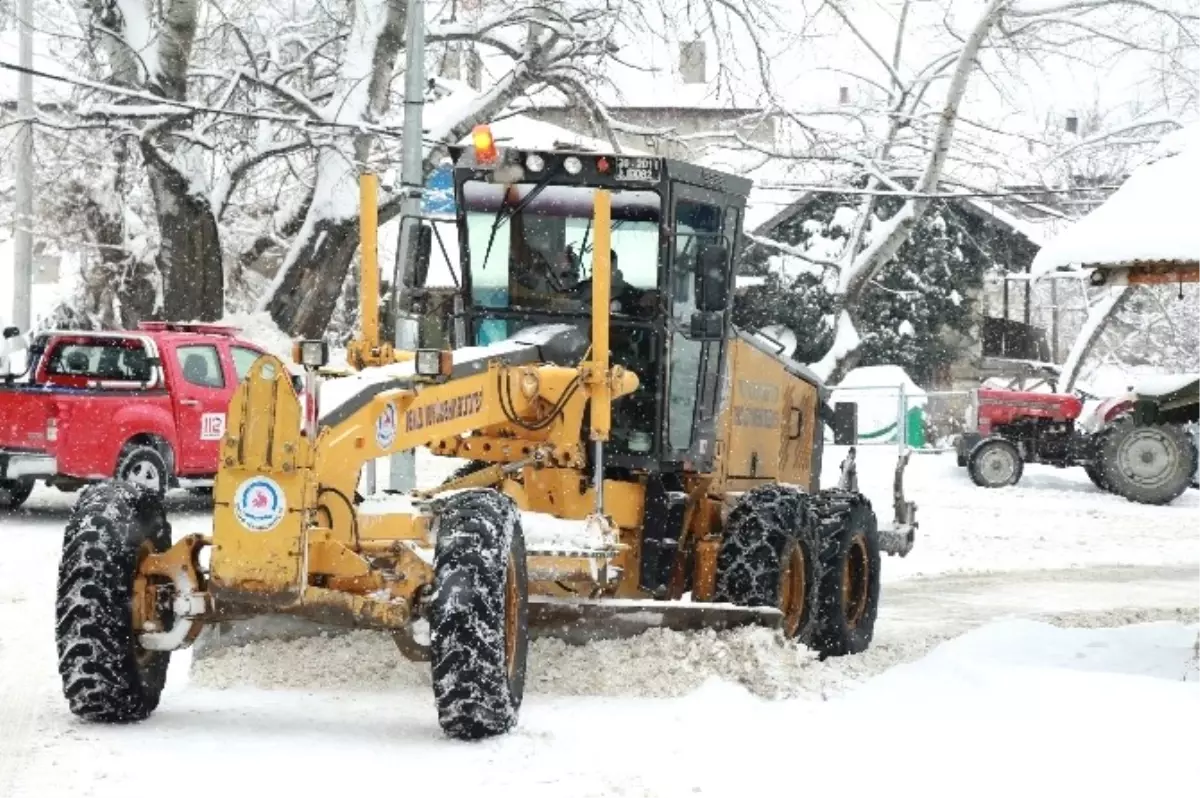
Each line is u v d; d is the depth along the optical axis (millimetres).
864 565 13617
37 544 18266
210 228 33625
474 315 12016
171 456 21141
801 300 49812
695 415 12195
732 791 8172
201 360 21703
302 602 8578
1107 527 26562
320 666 10570
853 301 42250
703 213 12133
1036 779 8508
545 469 11156
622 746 8984
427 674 10531
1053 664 12734
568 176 11734
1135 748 9148
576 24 33688
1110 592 18828
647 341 11688
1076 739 9344
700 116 54312
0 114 35000
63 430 20234
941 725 9727
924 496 30844
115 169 36969
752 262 49688
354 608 8680
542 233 11875
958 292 52156
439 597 8695
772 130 44500
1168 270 12703
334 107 32656
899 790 8273
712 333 11688
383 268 42906
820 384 15398
